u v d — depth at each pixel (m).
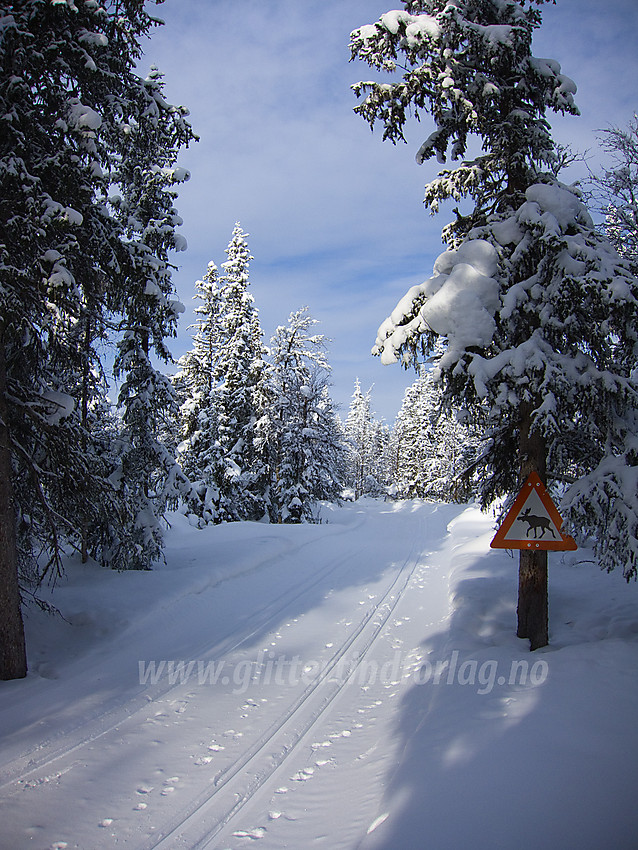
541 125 8.00
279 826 4.27
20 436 9.05
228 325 29.83
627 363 7.50
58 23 7.78
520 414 7.97
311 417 33.56
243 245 30.08
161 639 9.59
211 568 14.26
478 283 7.18
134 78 9.55
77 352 10.02
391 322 8.05
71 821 4.43
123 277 9.45
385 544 23.38
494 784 3.91
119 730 6.17
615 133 12.72
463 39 7.66
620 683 5.39
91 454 11.23
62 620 9.84
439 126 8.59
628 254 11.88
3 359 8.20
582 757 4.10
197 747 5.73
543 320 7.27
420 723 5.49
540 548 7.03
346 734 5.97
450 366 7.32
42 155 7.93
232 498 28.88
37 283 7.80
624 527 6.91
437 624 10.16
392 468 84.75
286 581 14.85
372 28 7.70
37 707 6.79
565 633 8.15
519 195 8.12
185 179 14.54
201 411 28.02
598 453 8.03
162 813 4.52
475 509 31.41
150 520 14.15
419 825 3.61
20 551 10.06
